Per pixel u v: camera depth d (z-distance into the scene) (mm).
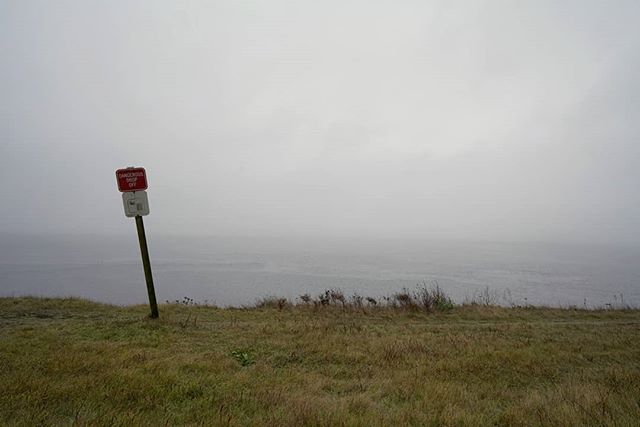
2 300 12945
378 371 6684
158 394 4977
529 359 7324
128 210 10188
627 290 49656
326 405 4750
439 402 5098
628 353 8078
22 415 4141
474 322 12766
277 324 10891
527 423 4395
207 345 8094
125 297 41875
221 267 91062
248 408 4703
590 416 4508
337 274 72812
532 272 79688
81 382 5168
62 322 9586
